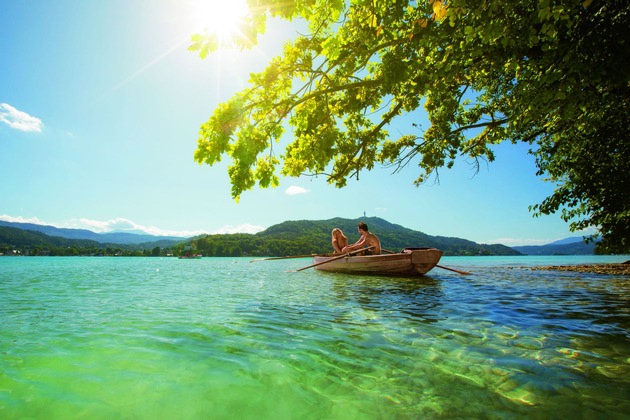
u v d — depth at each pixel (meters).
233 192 7.36
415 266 12.39
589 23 4.76
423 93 8.66
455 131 11.90
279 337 4.20
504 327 4.68
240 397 2.55
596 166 11.81
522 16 4.48
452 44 5.85
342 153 11.83
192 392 2.62
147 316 5.55
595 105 7.26
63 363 3.25
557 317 5.34
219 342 3.98
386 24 6.12
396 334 4.33
